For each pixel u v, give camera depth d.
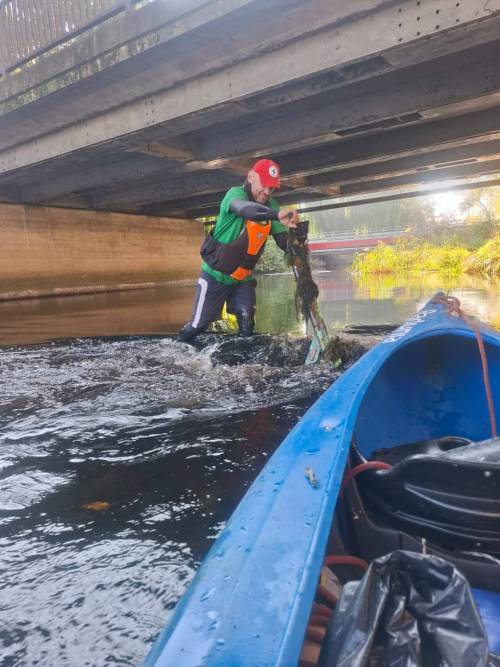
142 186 16.83
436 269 25.80
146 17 8.08
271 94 8.38
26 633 1.37
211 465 2.41
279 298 12.72
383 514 1.45
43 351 5.53
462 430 2.57
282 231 5.07
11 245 16.39
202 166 12.21
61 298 15.49
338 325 6.80
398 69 7.52
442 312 2.84
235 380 4.01
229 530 1.03
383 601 0.71
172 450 2.60
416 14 6.24
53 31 9.67
